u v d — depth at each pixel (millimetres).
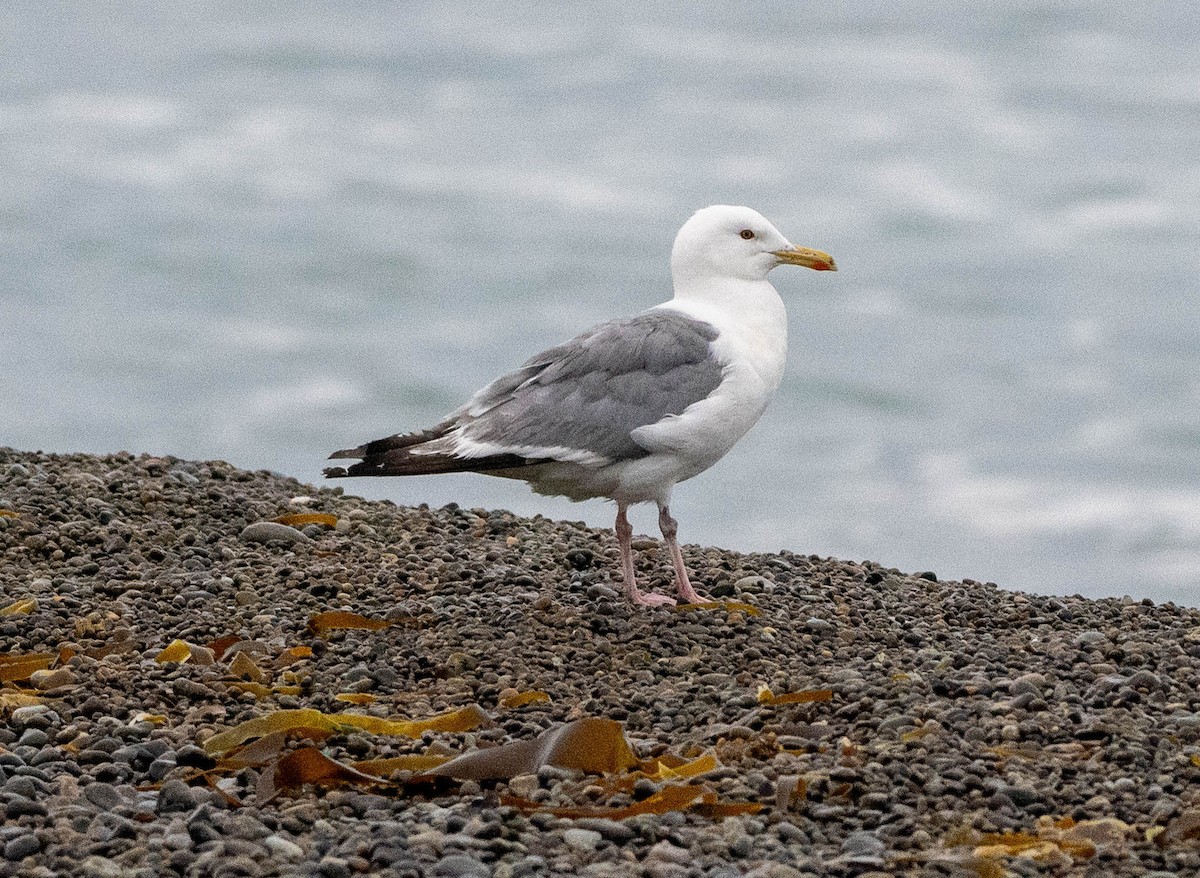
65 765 9641
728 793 9297
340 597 12992
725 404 13305
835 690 11047
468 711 10484
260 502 15688
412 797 9438
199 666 11375
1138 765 9773
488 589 13398
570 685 11320
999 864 8312
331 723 10180
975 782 9422
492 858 8375
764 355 13898
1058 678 11430
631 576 13453
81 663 11328
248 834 8641
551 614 12742
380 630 12344
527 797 9281
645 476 13289
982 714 10555
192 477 16312
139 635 12070
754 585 13883
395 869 8164
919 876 8211
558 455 13062
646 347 13328
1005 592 14273
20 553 13758
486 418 13328
